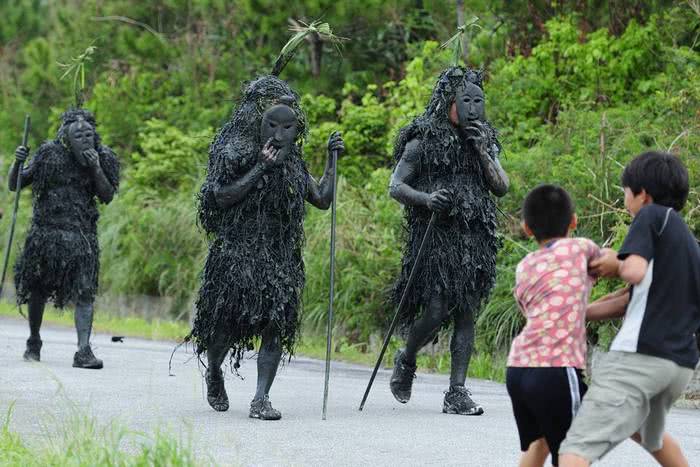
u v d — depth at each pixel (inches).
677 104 1411.2
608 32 1744.6
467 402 934.4
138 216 2062.0
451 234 942.4
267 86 896.3
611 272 542.3
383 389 1114.7
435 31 2210.9
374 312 1530.5
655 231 530.6
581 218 1339.8
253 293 879.1
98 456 646.5
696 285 532.1
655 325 524.4
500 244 970.7
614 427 521.7
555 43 1728.6
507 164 1443.2
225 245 890.1
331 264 909.2
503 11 1883.6
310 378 1211.9
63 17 2679.6
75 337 1658.5
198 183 2031.3
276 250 896.3
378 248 1573.6
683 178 547.2
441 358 1391.5
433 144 943.0
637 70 1660.9
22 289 1243.2
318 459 717.3
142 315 2009.1
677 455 555.5
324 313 1578.5
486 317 1364.4
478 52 1878.7
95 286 1242.0
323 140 1915.6
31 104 2780.5
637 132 1441.9
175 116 2357.3
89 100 2481.5
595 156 1406.3
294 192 896.3
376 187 1609.3
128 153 2388.0
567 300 536.1
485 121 956.0
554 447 542.9
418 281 948.0
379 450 753.0
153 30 2506.2
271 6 2129.7
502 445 781.3
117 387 1056.8
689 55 1526.8
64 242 1217.4
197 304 910.4
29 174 1231.5
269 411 876.6
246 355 1477.6
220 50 2383.1
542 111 1706.4
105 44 2524.6
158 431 655.1
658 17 1670.8
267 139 880.9
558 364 531.8
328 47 2210.9
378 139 1894.7
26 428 803.4
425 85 1761.8
